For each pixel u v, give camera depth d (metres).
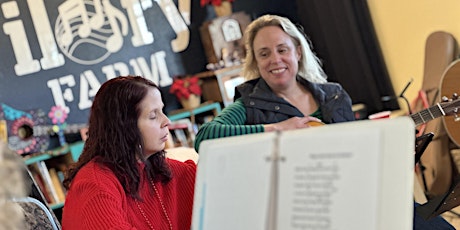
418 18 4.90
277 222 1.26
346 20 5.24
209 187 1.40
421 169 4.45
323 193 1.22
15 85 4.86
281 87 2.90
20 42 4.89
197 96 5.21
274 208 1.27
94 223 2.06
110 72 5.18
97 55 5.14
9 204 1.30
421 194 3.88
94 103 2.30
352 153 1.21
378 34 5.27
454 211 4.23
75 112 5.05
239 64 5.31
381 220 1.17
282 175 1.27
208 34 5.38
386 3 5.12
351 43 5.28
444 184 4.42
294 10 5.75
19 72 4.88
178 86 5.17
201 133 2.74
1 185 1.29
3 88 4.82
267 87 2.92
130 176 2.24
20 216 1.33
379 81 5.30
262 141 1.32
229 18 5.40
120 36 5.23
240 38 5.41
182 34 5.44
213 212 1.38
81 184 2.16
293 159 1.27
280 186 1.27
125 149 2.24
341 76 5.42
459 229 3.96
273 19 2.93
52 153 4.56
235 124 2.83
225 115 2.83
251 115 2.86
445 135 4.38
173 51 5.41
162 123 2.32
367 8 5.26
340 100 2.95
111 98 2.26
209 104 5.20
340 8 5.25
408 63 5.09
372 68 5.30
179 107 5.42
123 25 5.24
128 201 2.24
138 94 2.27
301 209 1.24
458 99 2.88
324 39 5.44
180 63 5.43
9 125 4.74
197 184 1.43
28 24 4.92
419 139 2.56
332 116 2.91
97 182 2.15
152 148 2.30
